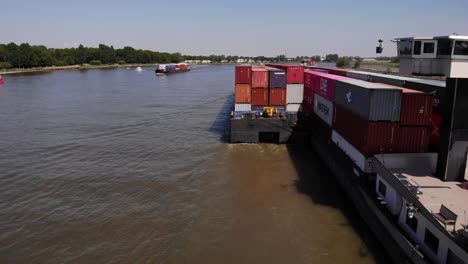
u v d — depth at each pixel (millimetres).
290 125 37750
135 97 79438
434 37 26734
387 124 20484
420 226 15391
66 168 30891
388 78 29797
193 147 37625
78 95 82438
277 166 31359
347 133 24906
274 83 39438
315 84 35625
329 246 18719
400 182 16969
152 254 18234
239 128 38250
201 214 22359
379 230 18734
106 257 18016
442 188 17500
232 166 31391
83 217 22047
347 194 24594
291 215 22078
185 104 68812
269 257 17875
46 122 50281
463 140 17719
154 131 45250
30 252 18453
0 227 20828
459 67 25875
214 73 193625
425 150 20734
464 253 12484
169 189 26297
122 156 34406
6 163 32094
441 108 21375
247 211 22703
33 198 24750
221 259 17766
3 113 57250
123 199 24562
